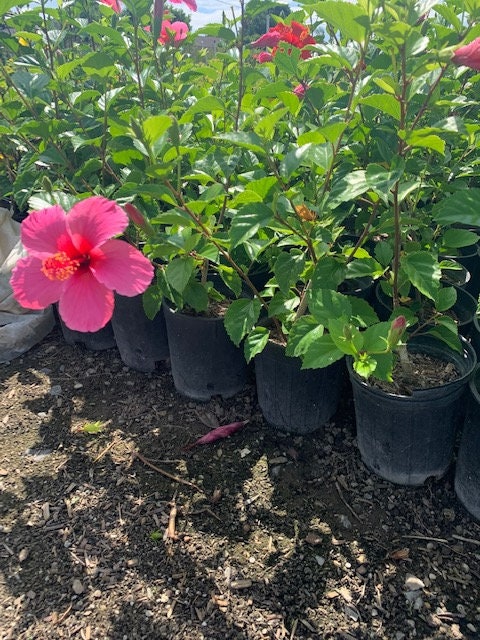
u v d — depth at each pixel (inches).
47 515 26.6
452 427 25.9
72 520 26.3
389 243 28.4
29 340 38.7
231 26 38.6
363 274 25.6
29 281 20.9
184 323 31.0
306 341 24.2
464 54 18.7
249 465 29.0
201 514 26.4
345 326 21.8
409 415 24.6
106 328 38.3
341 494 27.2
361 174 22.0
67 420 32.6
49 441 31.1
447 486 27.3
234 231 22.2
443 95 31.8
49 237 20.4
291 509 26.5
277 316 28.3
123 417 32.8
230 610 22.3
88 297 20.7
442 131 20.3
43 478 28.7
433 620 21.8
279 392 29.6
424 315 31.8
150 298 30.5
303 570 23.8
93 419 32.7
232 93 41.6
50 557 24.6
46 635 21.6
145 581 23.5
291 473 28.4
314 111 32.0
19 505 27.1
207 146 34.0
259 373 30.5
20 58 36.4
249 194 22.8
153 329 35.3
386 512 26.2
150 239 26.9
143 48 46.6
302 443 30.2
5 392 35.0
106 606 22.6
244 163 31.7
